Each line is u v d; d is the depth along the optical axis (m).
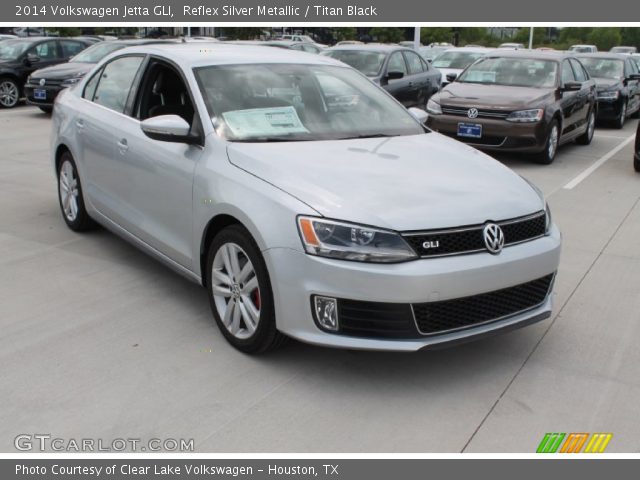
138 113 4.71
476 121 9.44
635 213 7.06
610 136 13.31
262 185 3.50
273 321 3.46
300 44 19.19
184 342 3.85
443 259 3.25
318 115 4.39
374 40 52.94
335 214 3.24
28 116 13.80
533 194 3.85
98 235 5.70
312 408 3.25
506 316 3.53
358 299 3.18
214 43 5.30
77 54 15.48
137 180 4.52
